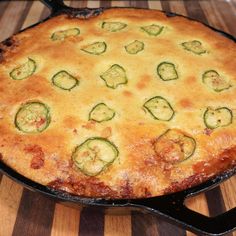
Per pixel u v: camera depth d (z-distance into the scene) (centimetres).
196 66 46
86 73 45
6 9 70
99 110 41
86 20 54
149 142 39
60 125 40
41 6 71
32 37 51
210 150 40
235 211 32
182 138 40
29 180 36
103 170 38
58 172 38
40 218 40
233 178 44
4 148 39
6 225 39
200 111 42
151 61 46
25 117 41
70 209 41
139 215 40
